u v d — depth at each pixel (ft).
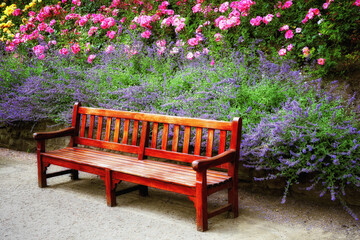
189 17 18.99
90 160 11.77
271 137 10.89
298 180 11.01
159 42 17.52
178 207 11.05
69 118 15.85
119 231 9.27
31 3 23.12
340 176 9.89
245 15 16.52
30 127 17.62
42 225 9.61
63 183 13.35
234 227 9.59
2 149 18.53
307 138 10.59
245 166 11.43
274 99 12.84
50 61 19.35
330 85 13.93
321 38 15.33
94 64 19.27
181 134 12.88
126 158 12.25
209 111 12.89
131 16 19.88
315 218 10.09
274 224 9.80
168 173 10.31
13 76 18.86
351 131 10.11
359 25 14.83
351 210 9.64
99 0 23.54
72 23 22.76
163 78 15.85
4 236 8.92
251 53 15.48
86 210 10.71
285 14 16.63
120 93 15.15
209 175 10.21
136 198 11.87
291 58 15.12
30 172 14.66
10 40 22.67
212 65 15.17
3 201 11.37
